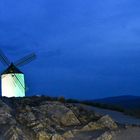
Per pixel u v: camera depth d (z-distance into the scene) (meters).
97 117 34.56
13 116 30.83
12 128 27.14
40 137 27.73
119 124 34.28
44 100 39.75
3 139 25.88
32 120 30.23
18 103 36.00
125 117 41.72
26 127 29.08
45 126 29.64
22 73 52.97
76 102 49.41
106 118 33.38
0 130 27.38
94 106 49.38
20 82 52.19
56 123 31.70
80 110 36.22
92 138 28.80
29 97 40.44
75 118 33.28
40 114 32.16
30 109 33.25
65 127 31.42
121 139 29.61
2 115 29.94
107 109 48.56
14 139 25.86
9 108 32.47
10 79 51.78
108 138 29.12
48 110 33.66
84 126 31.64
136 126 34.31
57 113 33.28
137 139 29.88
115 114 43.47
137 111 48.28
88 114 35.19
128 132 31.80
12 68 52.53
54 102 37.41
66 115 33.12
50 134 28.05
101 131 31.03
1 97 37.41
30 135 27.88
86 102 50.94
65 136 28.89
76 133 30.09
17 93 51.72
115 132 31.11
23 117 30.75
